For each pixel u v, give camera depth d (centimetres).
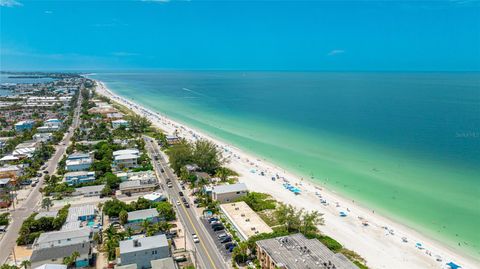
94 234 10644
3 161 18300
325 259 8612
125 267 8562
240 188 14288
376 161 19225
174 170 17438
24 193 14638
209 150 18025
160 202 13188
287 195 14800
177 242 10638
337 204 13850
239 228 11100
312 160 19825
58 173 16862
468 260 10106
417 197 14425
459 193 14650
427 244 10975
